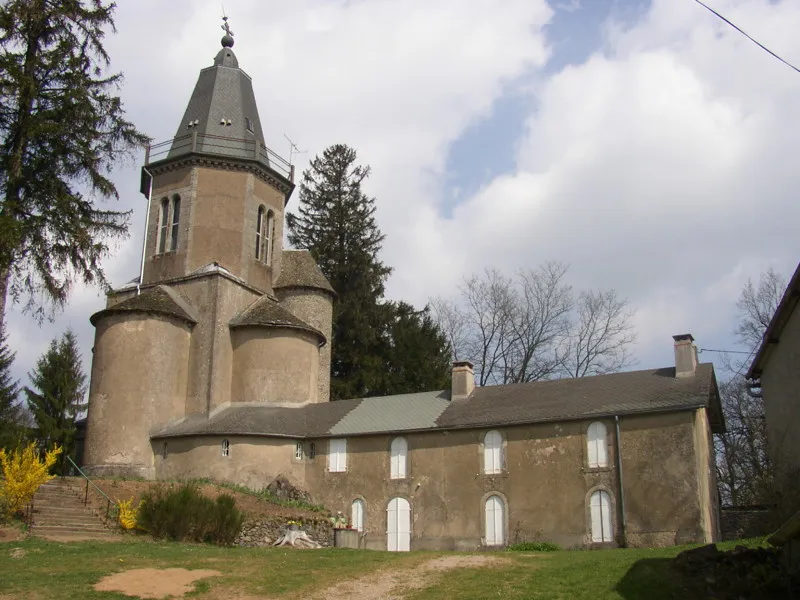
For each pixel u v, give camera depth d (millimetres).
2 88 25062
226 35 46875
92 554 20375
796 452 25016
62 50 26250
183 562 20266
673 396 29359
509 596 17359
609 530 28719
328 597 17859
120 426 36031
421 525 32062
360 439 34438
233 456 34688
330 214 56312
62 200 25391
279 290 44406
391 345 52375
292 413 37594
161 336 37906
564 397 32281
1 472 26406
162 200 42500
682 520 27516
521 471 30891
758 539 22750
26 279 25312
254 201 43031
